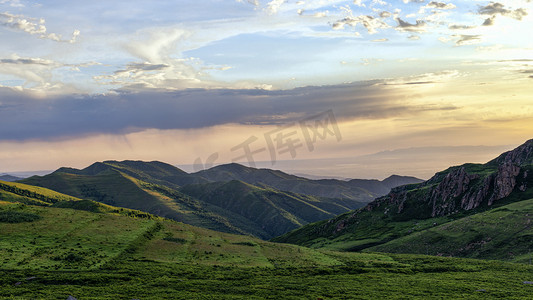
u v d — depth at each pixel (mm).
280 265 114438
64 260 98750
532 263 132125
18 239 112250
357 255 142375
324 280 95750
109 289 77938
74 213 152750
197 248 128750
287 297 77688
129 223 148750
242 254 126625
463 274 108812
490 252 157750
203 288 83125
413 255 144750
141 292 77125
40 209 153125
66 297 70250
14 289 74938
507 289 88188
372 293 82812
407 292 84312
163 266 102188
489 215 195625
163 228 153250
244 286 86625
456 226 197000
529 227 165875
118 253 109562
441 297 79812
